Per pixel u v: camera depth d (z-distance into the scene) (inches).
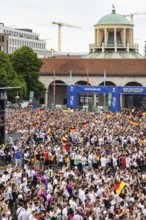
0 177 2012.8
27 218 1630.2
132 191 1964.8
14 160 2807.6
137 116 5137.8
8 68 6855.3
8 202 1756.9
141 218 1635.1
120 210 1702.8
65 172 2219.5
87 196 1870.1
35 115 4785.9
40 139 3410.4
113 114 5147.6
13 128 3737.7
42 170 2241.6
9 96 6712.6
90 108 7337.6
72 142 3272.6
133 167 2659.9
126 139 3356.3
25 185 1956.2
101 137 3383.4
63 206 1685.5
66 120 4372.5
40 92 7819.9
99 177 2166.6
